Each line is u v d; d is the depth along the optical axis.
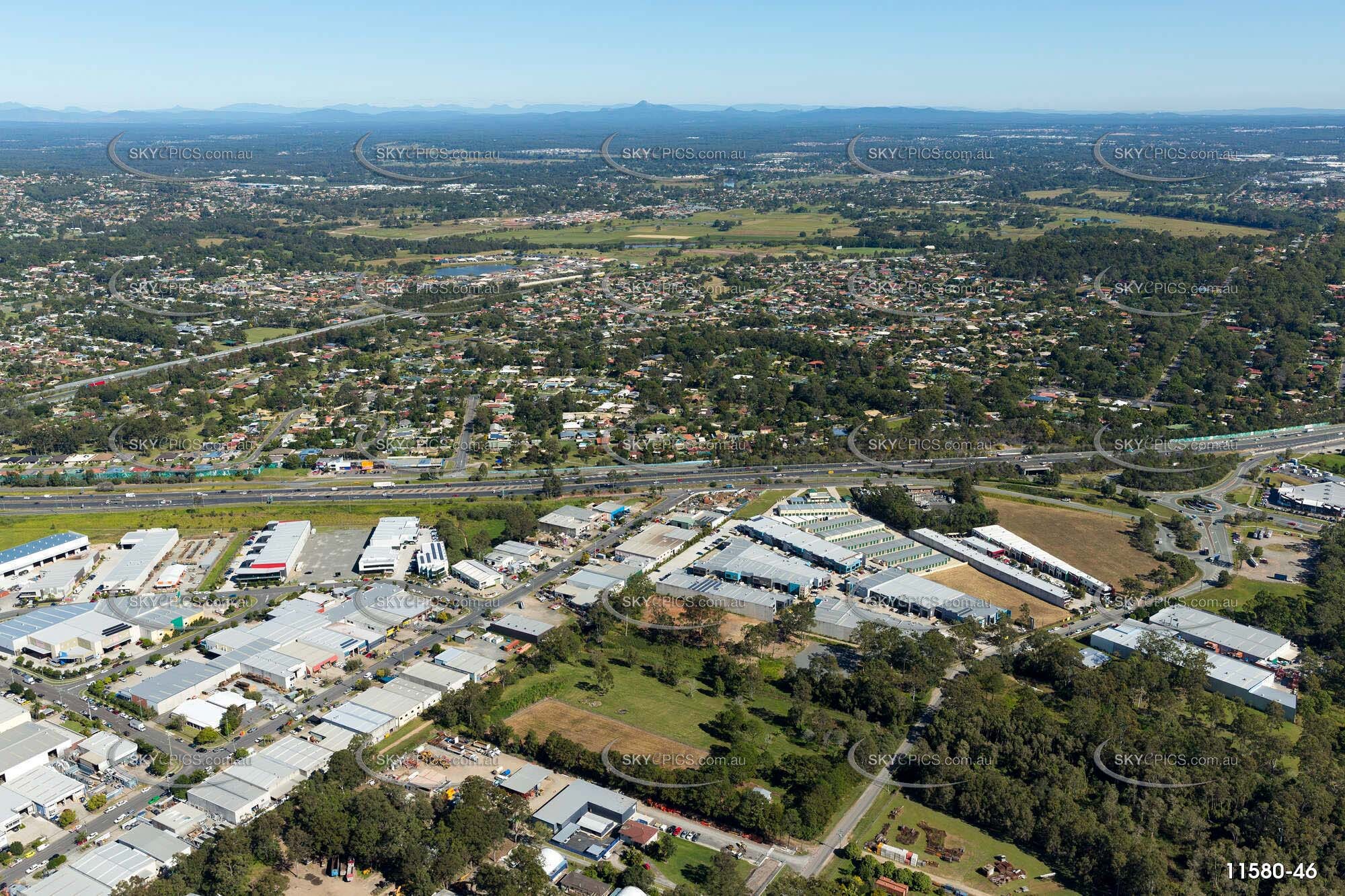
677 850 170.50
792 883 156.75
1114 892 162.38
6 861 166.00
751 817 173.00
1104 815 174.75
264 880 157.38
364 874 165.12
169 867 163.50
